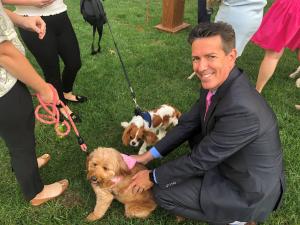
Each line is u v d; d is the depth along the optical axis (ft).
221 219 3.39
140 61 6.84
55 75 4.90
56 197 4.01
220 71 2.81
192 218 3.58
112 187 3.50
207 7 5.78
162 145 3.89
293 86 6.25
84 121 5.18
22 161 3.41
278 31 5.18
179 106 5.64
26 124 3.19
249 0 4.98
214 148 3.03
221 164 3.36
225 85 2.92
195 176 3.48
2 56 2.58
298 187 4.18
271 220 3.77
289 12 5.04
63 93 5.21
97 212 3.72
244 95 2.85
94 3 5.02
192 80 6.34
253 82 6.37
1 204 3.93
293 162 4.53
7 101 2.92
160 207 3.91
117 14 9.22
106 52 7.12
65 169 4.40
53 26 4.58
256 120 2.84
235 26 5.15
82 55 6.92
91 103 5.56
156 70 6.59
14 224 3.76
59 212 3.89
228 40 2.71
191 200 3.39
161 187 3.47
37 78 2.93
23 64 2.73
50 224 3.77
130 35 8.01
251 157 3.03
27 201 3.95
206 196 3.29
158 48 7.43
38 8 4.35
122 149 4.76
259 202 3.17
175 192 3.43
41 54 4.62
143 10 9.59
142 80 6.23
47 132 4.93
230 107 2.84
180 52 7.31
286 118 5.39
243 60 7.10
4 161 4.47
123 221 3.78
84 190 4.13
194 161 3.18
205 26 2.77
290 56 7.29
